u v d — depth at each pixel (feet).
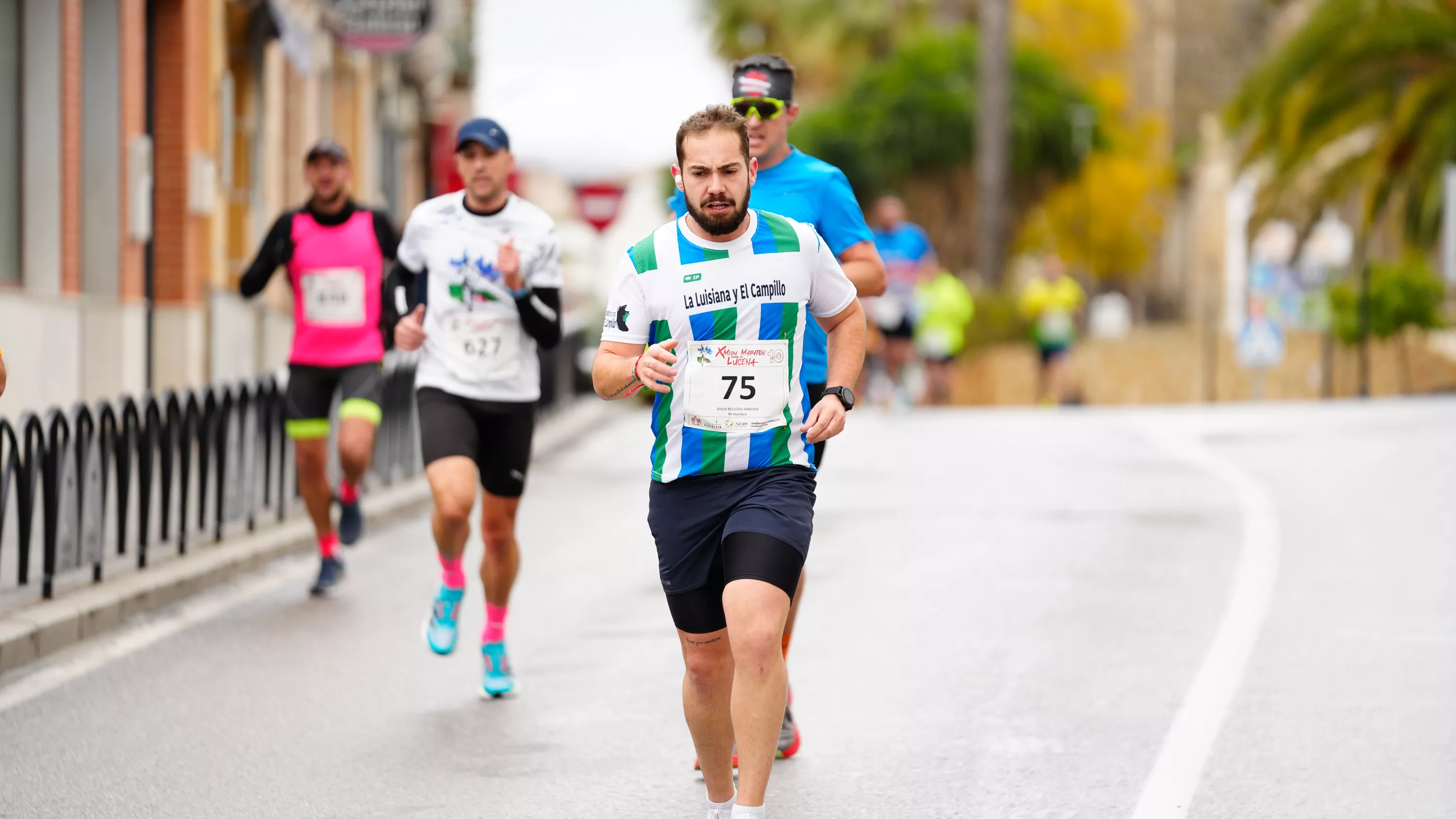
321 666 86.79
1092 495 147.64
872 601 101.71
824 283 57.11
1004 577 109.29
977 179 485.97
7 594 95.66
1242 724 73.87
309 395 104.63
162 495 111.04
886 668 84.89
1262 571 110.22
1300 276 337.52
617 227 460.96
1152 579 107.86
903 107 482.28
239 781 67.05
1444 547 118.83
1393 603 99.55
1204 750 70.03
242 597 105.09
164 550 113.91
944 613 97.96
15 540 100.07
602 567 116.37
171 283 190.80
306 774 67.97
